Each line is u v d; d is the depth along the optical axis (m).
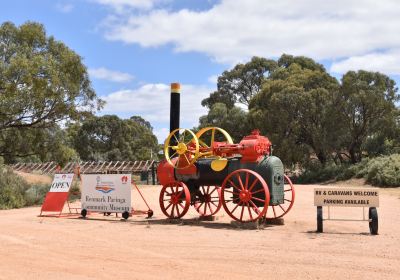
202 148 14.48
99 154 77.69
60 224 14.41
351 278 7.27
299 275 7.49
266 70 77.06
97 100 28.17
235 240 10.93
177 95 15.67
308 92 44.09
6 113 24.70
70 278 7.45
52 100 25.64
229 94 79.38
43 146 28.77
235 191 13.61
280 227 13.21
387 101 41.59
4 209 21.00
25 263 8.55
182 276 7.50
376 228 11.51
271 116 44.94
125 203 15.77
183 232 12.38
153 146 88.75
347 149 46.12
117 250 9.77
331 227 13.00
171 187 14.79
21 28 25.77
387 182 31.95
